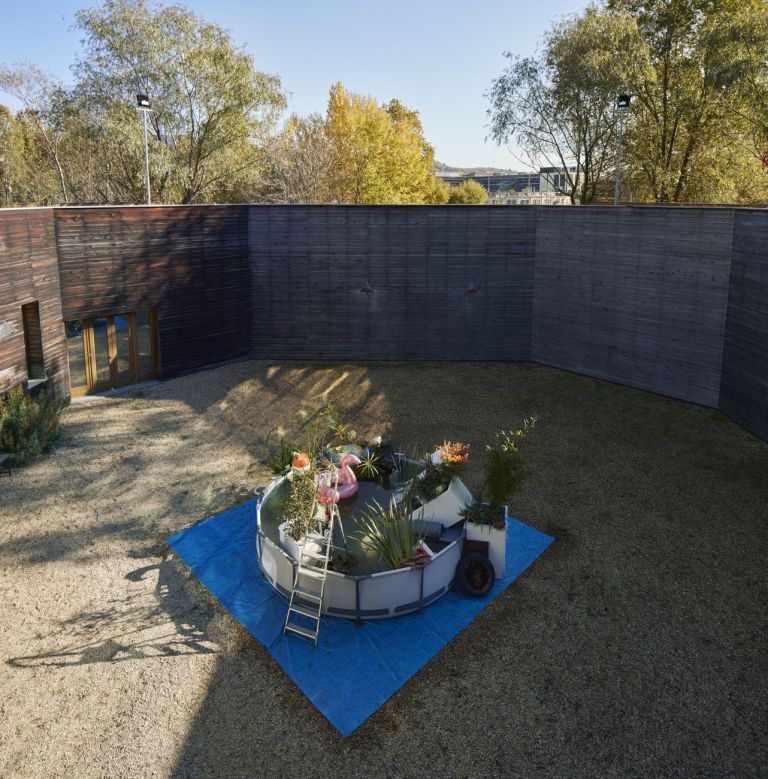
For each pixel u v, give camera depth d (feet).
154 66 88.58
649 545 27.55
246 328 54.24
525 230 52.31
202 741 18.26
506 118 84.12
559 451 36.83
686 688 19.95
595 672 20.63
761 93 69.36
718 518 29.60
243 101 94.32
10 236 36.27
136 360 48.03
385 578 22.26
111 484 33.17
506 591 24.64
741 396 39.96
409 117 180.34
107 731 18.57
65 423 40.81
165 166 88.84
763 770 17.26
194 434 39.63
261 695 19.86
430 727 18.70
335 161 125.59
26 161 116.57
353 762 17.61
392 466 30.86
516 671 20.72
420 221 52.39
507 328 54.44
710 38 70.44
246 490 32.71
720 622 22.84
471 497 26.45
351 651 21.61
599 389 47.65
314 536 24.38
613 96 75.31
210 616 23.44
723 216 40.52
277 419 42.14
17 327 37.60
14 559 26.66
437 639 22.12
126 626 22.86
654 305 45.32
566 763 17.52
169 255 47.67
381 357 55.21
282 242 52.90
